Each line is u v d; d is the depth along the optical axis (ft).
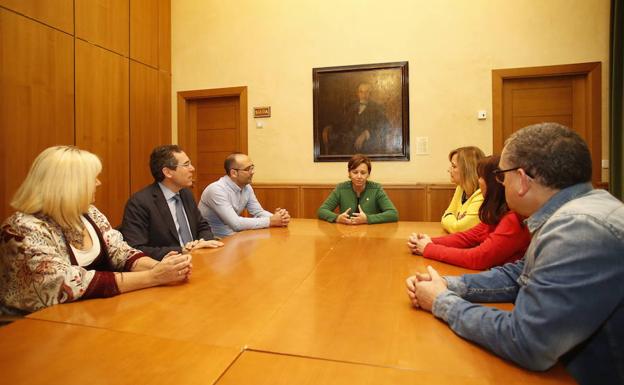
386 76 14.29
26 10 10.62
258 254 5.57
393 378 2.25
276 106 15.43
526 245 4.38
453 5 13.70
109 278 3.84
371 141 14.53
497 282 3.57
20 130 10.51
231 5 15.81
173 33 16.49
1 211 10.03
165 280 4.09
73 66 12.01
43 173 4.19
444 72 13.83
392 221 8.95
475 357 2.51
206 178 16.74
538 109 13.46
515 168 2.90
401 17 14.15
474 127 13.66
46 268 3.75
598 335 2.53
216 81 16.05
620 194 11.93
